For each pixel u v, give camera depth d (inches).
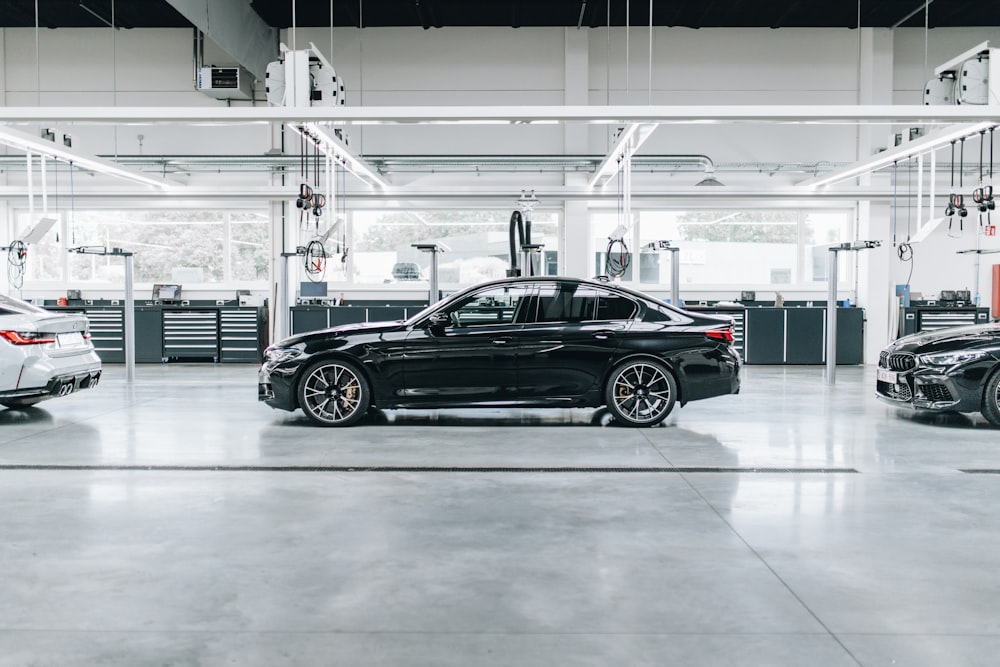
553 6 468.1
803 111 265.9
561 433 227.8
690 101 507.5
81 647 84.2
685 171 508.7
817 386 367.2
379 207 515.8
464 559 113.8
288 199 483.5
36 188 459.8
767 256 522.9
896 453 197.5
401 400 237.9
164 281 526.3
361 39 463.2
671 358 237.3
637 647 84.4
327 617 92.5
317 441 213.0
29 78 509.4
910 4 461.1
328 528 129.4
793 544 121.0
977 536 125.6
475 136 508.1
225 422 247.9
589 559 113.9
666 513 139.3
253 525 131.3
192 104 510.0
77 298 511.2
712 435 224.4
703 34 505.7
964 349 238.1
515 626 89.9
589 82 507.2
